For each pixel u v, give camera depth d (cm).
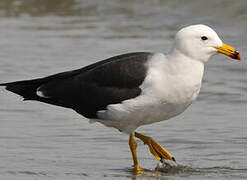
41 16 2791
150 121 1182
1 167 1146
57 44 2234
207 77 1797
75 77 1216
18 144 1281
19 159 1192
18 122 1430
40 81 1244
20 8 2955
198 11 2572
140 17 2662
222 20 2441
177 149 1262
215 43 1135
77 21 2664
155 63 1146
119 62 1174
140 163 1202
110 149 1265
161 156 1205
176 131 1369
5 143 1287
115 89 1161
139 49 2114
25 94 1246
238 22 2400
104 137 1331
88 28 2511
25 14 2833
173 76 1126
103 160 1202
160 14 2653
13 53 2103
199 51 1131
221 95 1633
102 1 2980
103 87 1174
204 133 1346
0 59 2017
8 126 1398
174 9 2669
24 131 1364
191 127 1391
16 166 1152
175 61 1130
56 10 2903
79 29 2498
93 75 1191
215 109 1522
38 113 1501
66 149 1254
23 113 1498
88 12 2838
